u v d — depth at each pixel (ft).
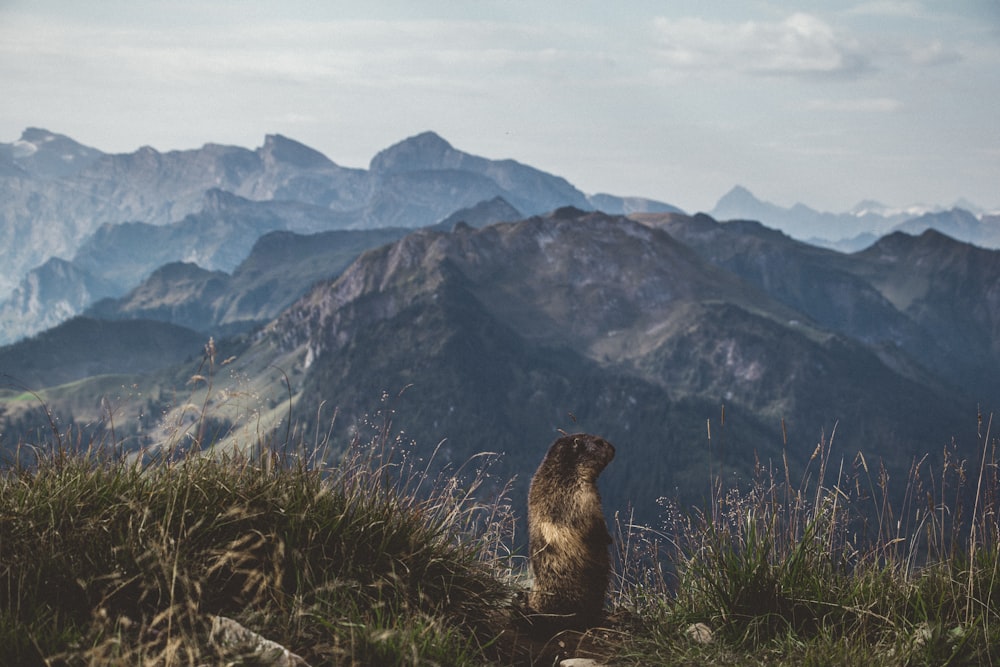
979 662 10.14
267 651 9.34
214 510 10.54
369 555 10.80
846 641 10.49
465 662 9.95
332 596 10.24
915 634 10.48
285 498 10.71
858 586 11.26
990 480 11.28
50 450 10.80
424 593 10.80
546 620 11.22
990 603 10.91
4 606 9.57
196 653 9.13
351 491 11.28
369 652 9.70
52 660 9.05
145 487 10.69
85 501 10.43
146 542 10.05
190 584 9.77
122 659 8.87
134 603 9.83
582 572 11.23
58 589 9.77
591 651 11.07
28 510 10.19
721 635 11.18
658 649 10.84
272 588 10.21
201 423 11.03
